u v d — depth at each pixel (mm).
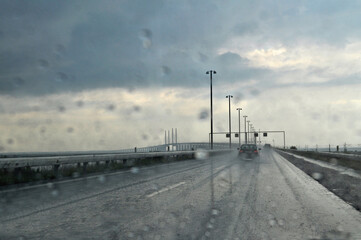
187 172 16109
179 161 27812
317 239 4953
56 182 11523
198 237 4961
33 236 4988
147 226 5594
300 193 9484
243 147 32938
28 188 9977
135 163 21594
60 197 8414
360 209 7258
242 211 6871
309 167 20250
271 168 19250
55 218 6145
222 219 6137
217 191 9625
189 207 7230
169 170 17359
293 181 12523
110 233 5156
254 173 15820
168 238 4898
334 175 14906
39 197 8391
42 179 12359
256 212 6793
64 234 5098
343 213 6824
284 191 9836
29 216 6297
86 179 12570
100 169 16688
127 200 8039
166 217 6262
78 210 6848
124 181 11992
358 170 17828
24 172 12062
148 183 11453
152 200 8062
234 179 12984
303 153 50406
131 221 5941
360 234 5242
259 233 5223
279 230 5422
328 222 6027
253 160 29344
